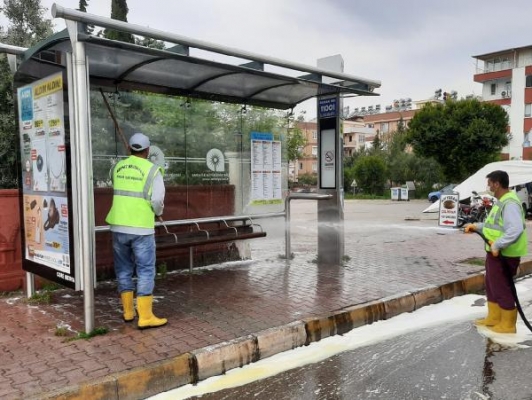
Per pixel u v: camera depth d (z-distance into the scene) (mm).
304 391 3852
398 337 5082
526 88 41500
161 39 4906
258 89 7727
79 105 4336
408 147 48938
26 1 9547
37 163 5086
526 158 41469
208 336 4535
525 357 4496
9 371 3766
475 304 6383
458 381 3984
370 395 3760
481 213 15039
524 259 8734
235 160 8375
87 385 3520
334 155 8117
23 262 5520
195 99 7750
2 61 7871
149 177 4754
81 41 4305
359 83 7641
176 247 6512
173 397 3770
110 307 5508
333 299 5836
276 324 4883
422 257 8922
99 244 6730
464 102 32625
